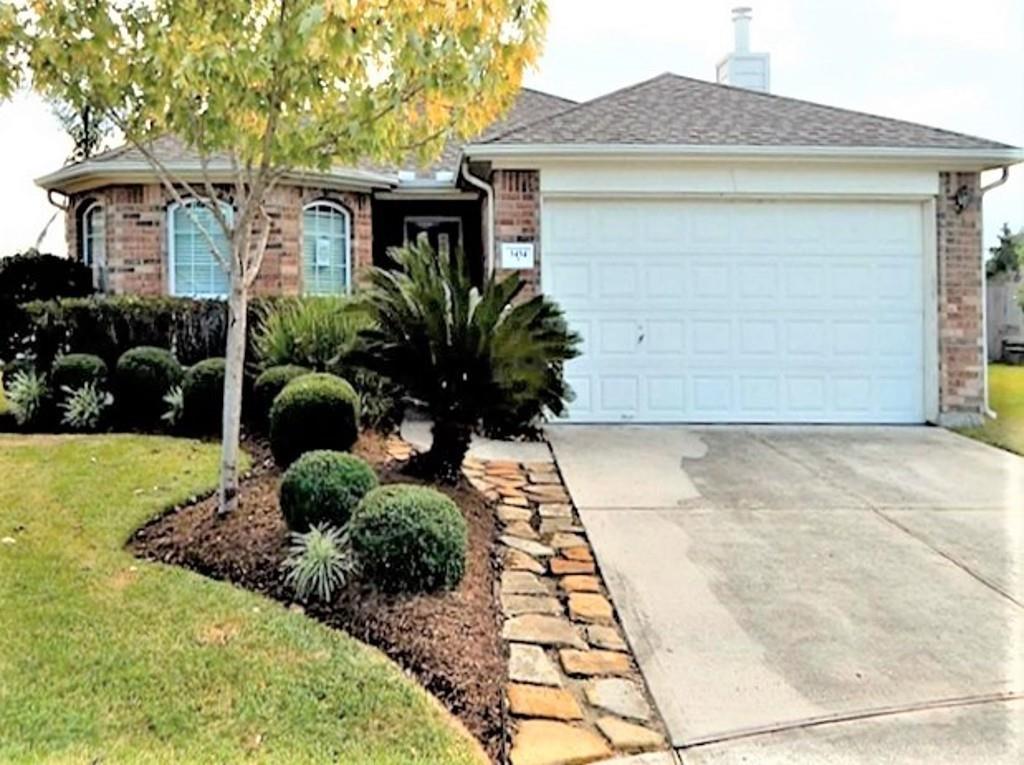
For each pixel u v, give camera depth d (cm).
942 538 590
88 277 1264
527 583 500
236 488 573
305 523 500
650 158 995
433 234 1462
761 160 1001
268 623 419
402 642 403
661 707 361
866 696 371
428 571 447
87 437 831
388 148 566
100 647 386
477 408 660
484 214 1181
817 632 436
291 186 1238
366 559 450
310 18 443
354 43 464
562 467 796
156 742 317
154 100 516
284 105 524
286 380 824
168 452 748
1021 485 737
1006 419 1067
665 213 1026
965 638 429
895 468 802
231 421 566
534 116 1438
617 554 553
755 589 494
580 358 1027
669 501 682
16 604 427
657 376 1035
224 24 482
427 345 655
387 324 669
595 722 349
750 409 1045
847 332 1045
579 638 426
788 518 637
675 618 453
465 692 367
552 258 1019
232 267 566
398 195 1368
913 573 521
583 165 1002
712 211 1029
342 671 375
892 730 344
